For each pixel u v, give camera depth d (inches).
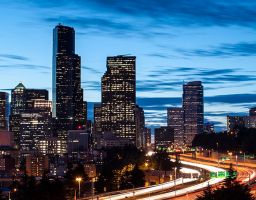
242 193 7249.0
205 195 7450.8
